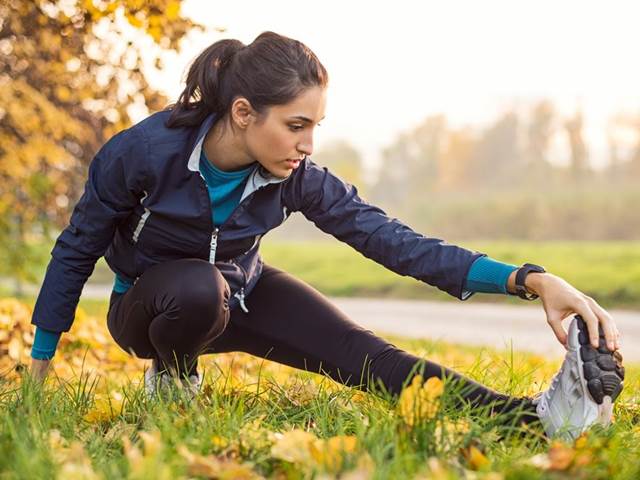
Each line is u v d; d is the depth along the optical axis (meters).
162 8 3.87
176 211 2.51
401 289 19.20
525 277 2.46
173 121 2.46
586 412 2.32
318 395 2.66
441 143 66.38
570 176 55.56
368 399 2.64
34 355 2.67
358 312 14.79
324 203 2.69
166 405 2.41
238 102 2.35
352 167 70.69
